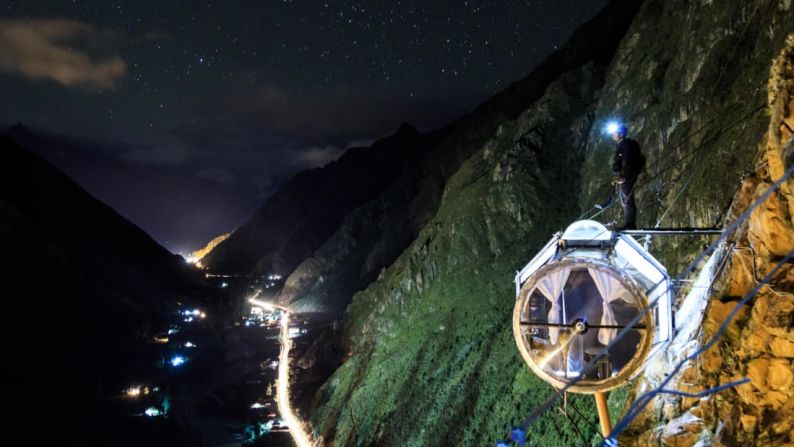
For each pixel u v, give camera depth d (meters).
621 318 12.30
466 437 41.16
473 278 56.62
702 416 13.55
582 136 57.88
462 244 59.62
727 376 13.12
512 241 56.12
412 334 58.88
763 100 28.30
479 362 46.97
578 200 52.97
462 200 64.44
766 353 12.39
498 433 38.66
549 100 63.66
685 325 15.20
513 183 58.03
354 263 125.56
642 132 43.31
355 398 59.41
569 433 32.31
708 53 37.78
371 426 52.56
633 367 11.93
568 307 12.66
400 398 51.97
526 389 39.66
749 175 14.65
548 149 59.47
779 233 12.60
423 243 66.88
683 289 17.05
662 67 46.72
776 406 12.17
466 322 53.09
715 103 34.25
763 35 31.95
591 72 63.38
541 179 57.34
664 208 32.84
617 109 50.28
